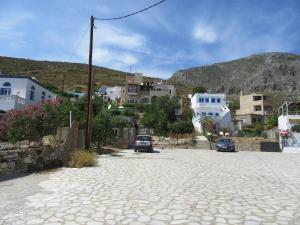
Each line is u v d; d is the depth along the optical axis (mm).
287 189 10562
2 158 12828
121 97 87125
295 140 41875
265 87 196250
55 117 20734
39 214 7047
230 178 13133
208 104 74500
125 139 40688
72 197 8836
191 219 6652
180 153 31188
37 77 116312
